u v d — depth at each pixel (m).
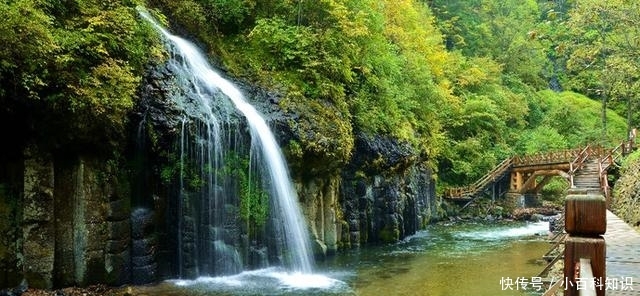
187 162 12.57
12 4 9.42
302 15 19.08
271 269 14.13
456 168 34.06
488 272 14.24
